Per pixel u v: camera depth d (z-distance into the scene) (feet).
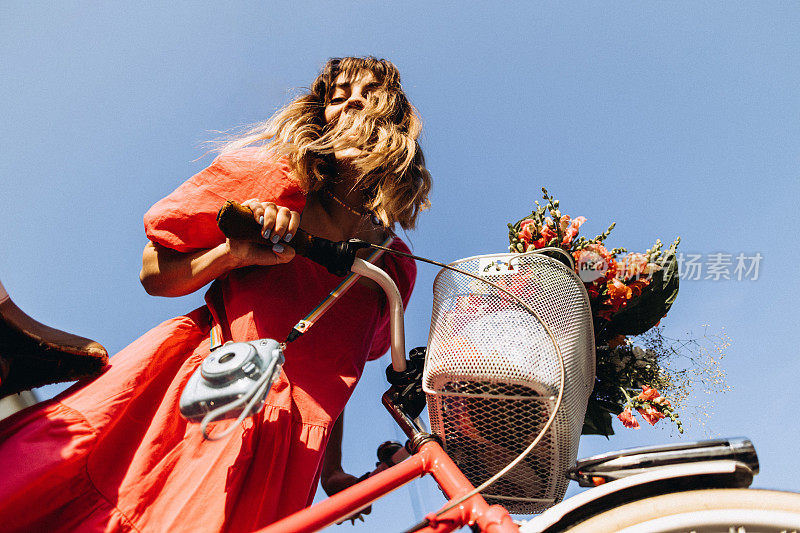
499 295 3.77
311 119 5.34
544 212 4.95
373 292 4.98
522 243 4.83
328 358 4.31
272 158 4.47
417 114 5.87
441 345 3.73
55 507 3.21
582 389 3.94
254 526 3.39
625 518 3.10
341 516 2.98
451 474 3.38
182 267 4.24
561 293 3.88
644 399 4.64
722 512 3.04
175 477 3.45
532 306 3.72
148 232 4.24
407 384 4.08
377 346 5.60
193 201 4.21
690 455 3.29
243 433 3.60
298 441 3.82
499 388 3.56
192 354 4.26
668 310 4.80
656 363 4.95
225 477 3.40
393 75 5.80
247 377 3.17
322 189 5.06
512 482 3.84
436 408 3.74
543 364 3.52
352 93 5.58
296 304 4.40
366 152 4.97
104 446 3.51
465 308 3.80
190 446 3.58
